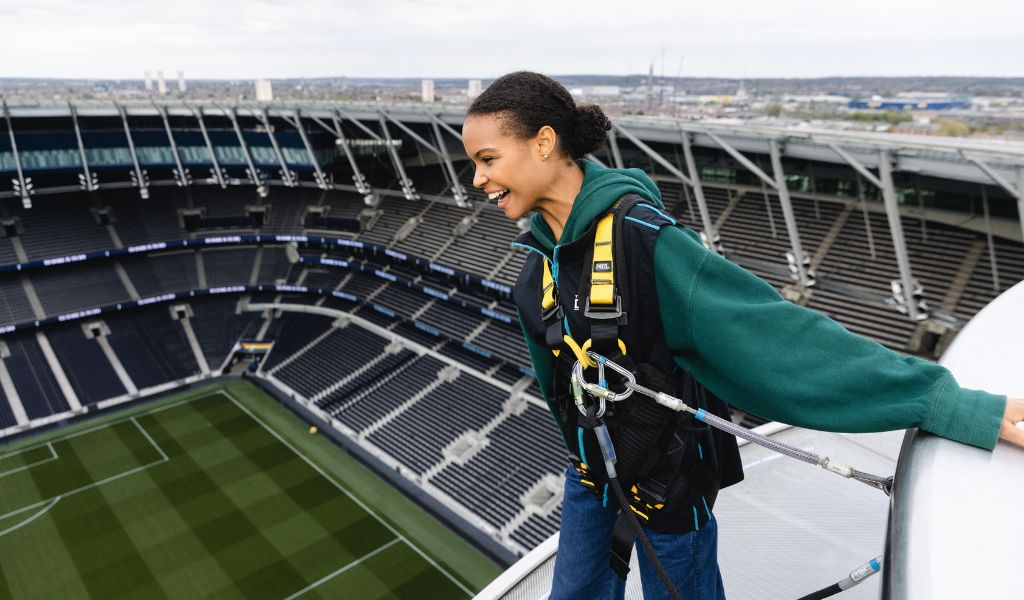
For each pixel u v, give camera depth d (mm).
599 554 2881
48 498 41031
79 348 56469
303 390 54281
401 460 44312
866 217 34531
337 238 62562
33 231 59562
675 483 2414
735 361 2068
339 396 52250
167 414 51562
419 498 40688
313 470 44031
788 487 5848
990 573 1402
